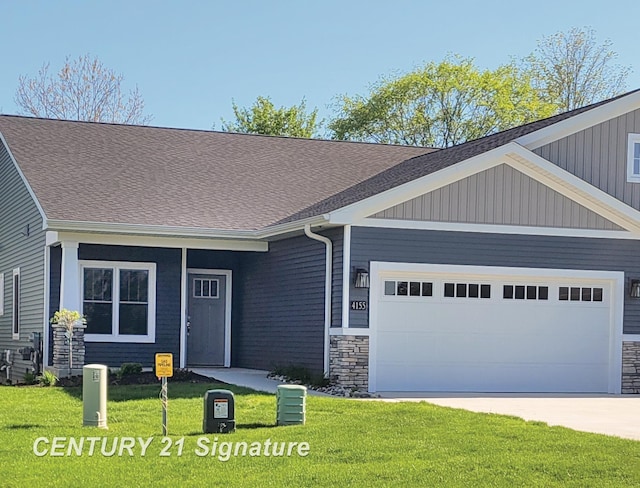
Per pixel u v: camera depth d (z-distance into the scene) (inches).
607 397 735.7
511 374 755.4
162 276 892.0
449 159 808.3
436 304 738.8
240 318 938.7
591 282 776.3
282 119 2133.4
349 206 704.4
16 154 922.7
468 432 492.7
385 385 722.2
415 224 724.0
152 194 883.4
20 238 956.0
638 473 402.6
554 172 753.6
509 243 748.0
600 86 2015.3
